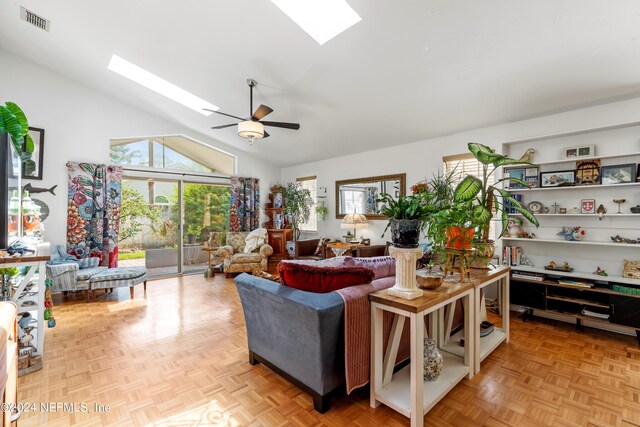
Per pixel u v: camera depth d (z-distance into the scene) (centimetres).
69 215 445
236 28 278
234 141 586
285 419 169
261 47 296
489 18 215
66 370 221
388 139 457
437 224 213
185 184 580
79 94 462
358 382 178
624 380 207
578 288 291
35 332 246
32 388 197
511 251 344
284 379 208
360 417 171
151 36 317
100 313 346
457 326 286
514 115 337
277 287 196
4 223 217
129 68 411
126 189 518
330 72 315
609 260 299
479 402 184
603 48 221
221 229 627
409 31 241
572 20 203
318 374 172
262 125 351
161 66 370
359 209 538
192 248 590
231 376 213
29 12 321
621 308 268
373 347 178
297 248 548
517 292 327
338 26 256
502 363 231
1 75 406
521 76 268
